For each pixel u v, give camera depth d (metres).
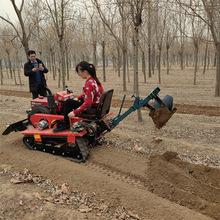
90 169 4.00
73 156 4.47
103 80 19.59
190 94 11.62
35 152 4.69
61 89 14.93
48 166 4.07
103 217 2.88
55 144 4.57
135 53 6.23
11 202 3.08
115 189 3.40
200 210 3.06
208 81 17.36
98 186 3.49
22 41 9.02
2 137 5.69
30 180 3.70
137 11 5.95
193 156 4.59
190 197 3.27
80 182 3.61
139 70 34.25
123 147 5.07
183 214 2.90
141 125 6.50
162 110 4.04
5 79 24.55
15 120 7.20
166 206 3.05
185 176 3.79
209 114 7.80
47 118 4.71
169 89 13.54
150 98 4.09
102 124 4.28
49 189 3.48
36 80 6.28
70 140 4.25
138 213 2.96
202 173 3.94
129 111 4.29
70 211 2.94
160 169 3.99
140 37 16.33
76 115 4.35
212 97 10.70
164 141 5.23
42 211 2.93
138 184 3.67
